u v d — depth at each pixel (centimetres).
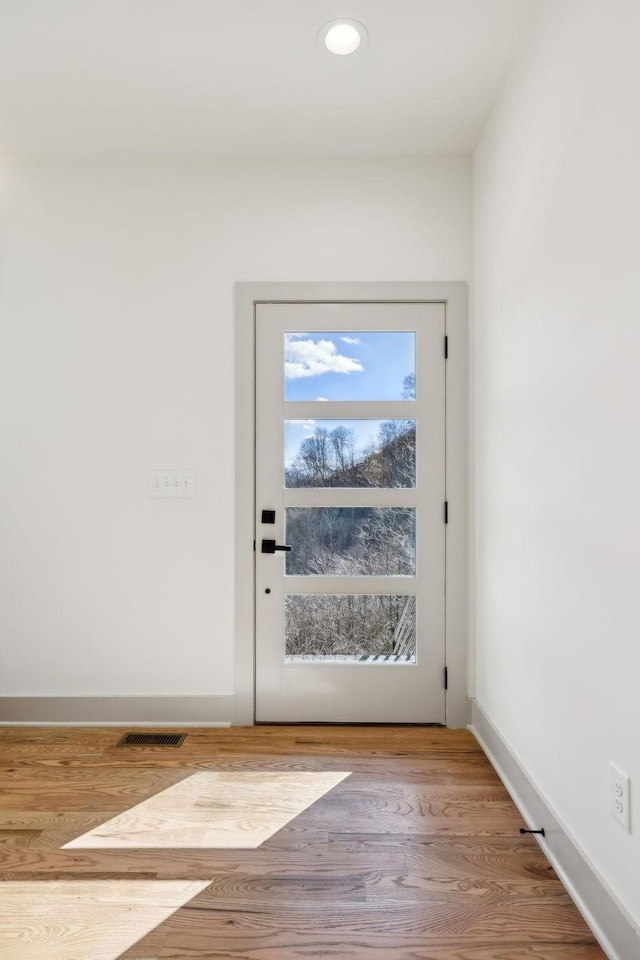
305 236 267
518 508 201
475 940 139
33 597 268
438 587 267
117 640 268
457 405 265
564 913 149
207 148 262
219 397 267
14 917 146
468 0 182
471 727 262
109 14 187
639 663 124
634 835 126
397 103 231
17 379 267
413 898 153
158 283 267
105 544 267
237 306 266
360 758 232
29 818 189
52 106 232
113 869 164
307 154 267
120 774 219
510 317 210
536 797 180
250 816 190
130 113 237
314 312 267
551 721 171
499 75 216
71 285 267
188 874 162
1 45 200
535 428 184
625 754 130
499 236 224
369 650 268
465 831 183
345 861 168
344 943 138
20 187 267
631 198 127
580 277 151
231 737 253
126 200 268
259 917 146
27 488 267
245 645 266
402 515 268
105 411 267
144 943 138
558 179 166
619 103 132
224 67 211
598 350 142
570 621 158
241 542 266
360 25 192
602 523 140
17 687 268
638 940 123
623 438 130
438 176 267
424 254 266
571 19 156
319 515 270
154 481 267
